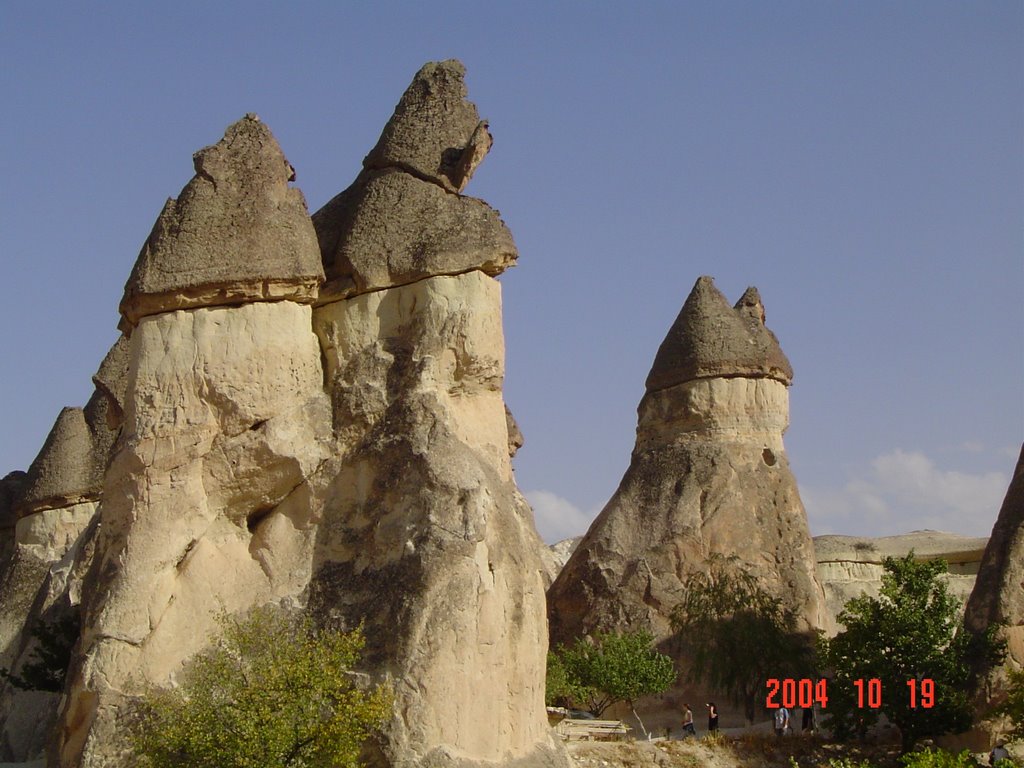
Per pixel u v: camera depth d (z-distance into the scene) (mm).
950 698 30062
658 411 38688
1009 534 31547
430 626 22891
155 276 24781
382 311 25891
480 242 25953
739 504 36812
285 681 21969
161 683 23203
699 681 34312
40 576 35625
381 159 27109
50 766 23359
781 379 38938
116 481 24656
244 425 24734
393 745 22219
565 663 33906
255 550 24516
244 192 25328
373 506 24297
